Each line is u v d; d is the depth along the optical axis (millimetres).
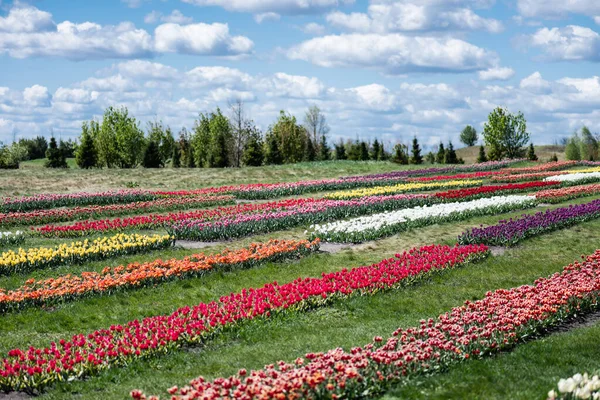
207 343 14141
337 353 10555
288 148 92750
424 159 118500
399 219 28531
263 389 8891
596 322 14789
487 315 14102
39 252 22000
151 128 99625
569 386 8453
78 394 11500
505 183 47938
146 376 12211
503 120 91000
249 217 29516
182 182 55344
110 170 62156
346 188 47062
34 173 57062
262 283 19812
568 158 90438
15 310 17203
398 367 10664
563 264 20797
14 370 11906
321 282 17609
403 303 17109
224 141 84188
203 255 22469
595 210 29531
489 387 10320
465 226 28812
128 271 21391
